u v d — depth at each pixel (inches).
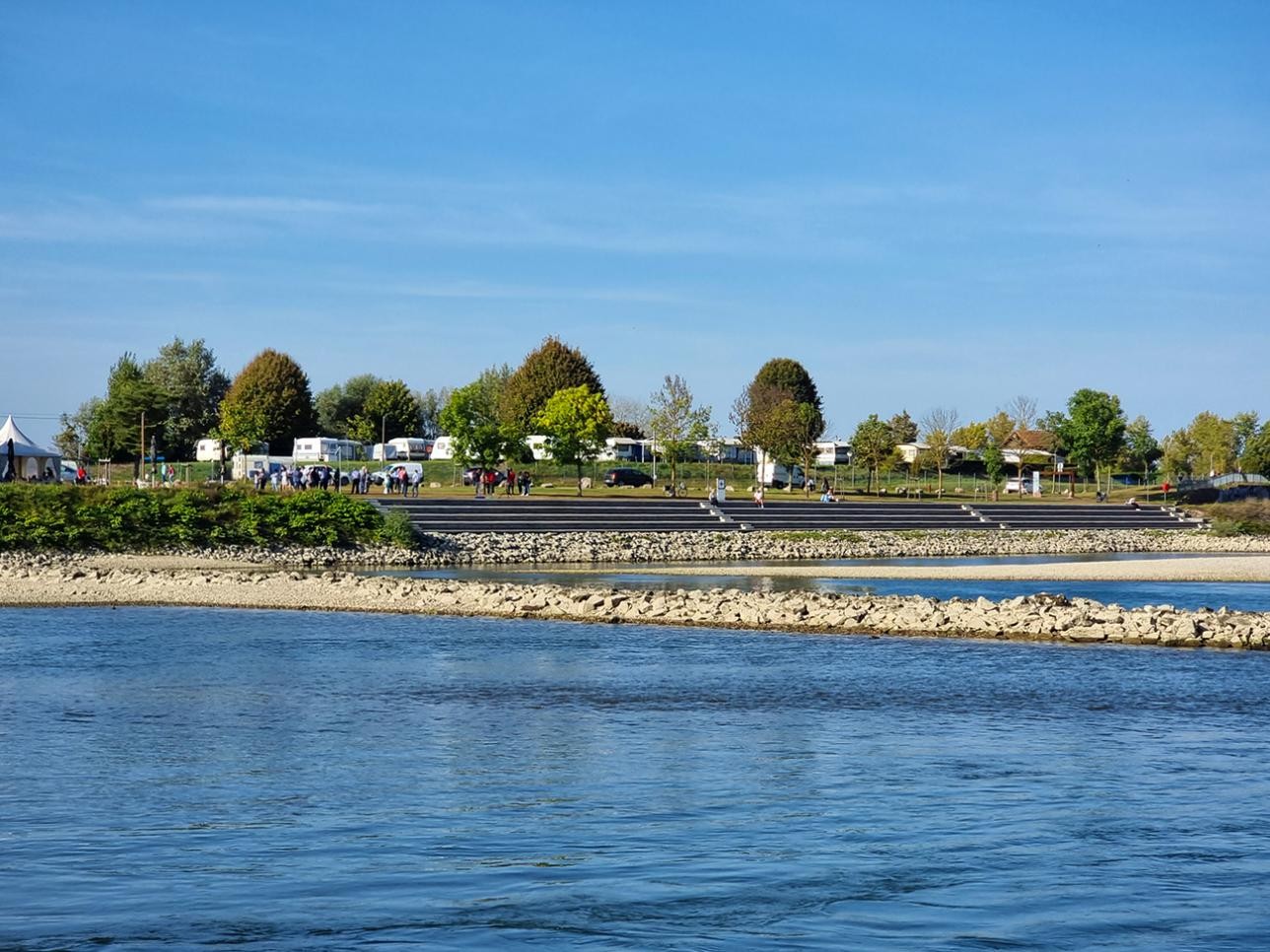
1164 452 6584.6
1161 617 1658.5
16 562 2556.6
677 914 526.6
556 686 1197.7
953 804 732.7
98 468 4618.6
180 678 1216.8
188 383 6077.8
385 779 797.9
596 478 4862.2
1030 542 3713.1
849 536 3513.8
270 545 2854.3
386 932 501.7
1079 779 804.6
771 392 6427.2
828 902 542.0
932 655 1440.7
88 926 508.1
